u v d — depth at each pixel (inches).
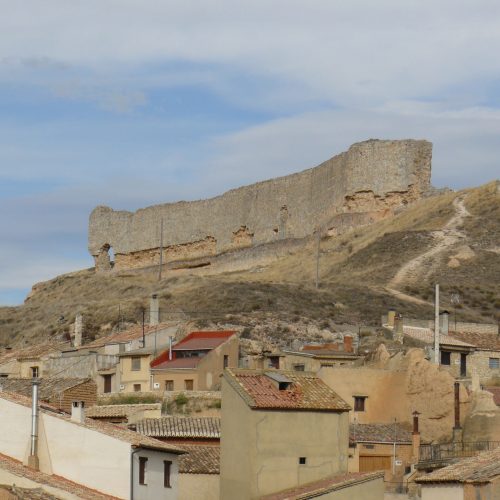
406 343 4793.3
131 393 4439.0
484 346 4598.9
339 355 4699.8
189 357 4793.3
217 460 3307.1
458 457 3459.6
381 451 3676.2
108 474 2783.0
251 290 7155.5
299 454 3056.1
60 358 5300.2
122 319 7165.4
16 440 2812.5
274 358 4763.8
